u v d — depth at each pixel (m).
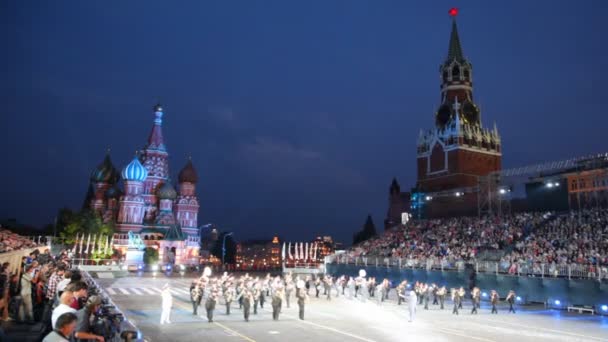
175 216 135.25
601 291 37.06
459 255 55.81
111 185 135.75
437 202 87.12
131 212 120.00
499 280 46.69
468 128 90.06
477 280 49.12
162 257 114.19
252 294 33.16
